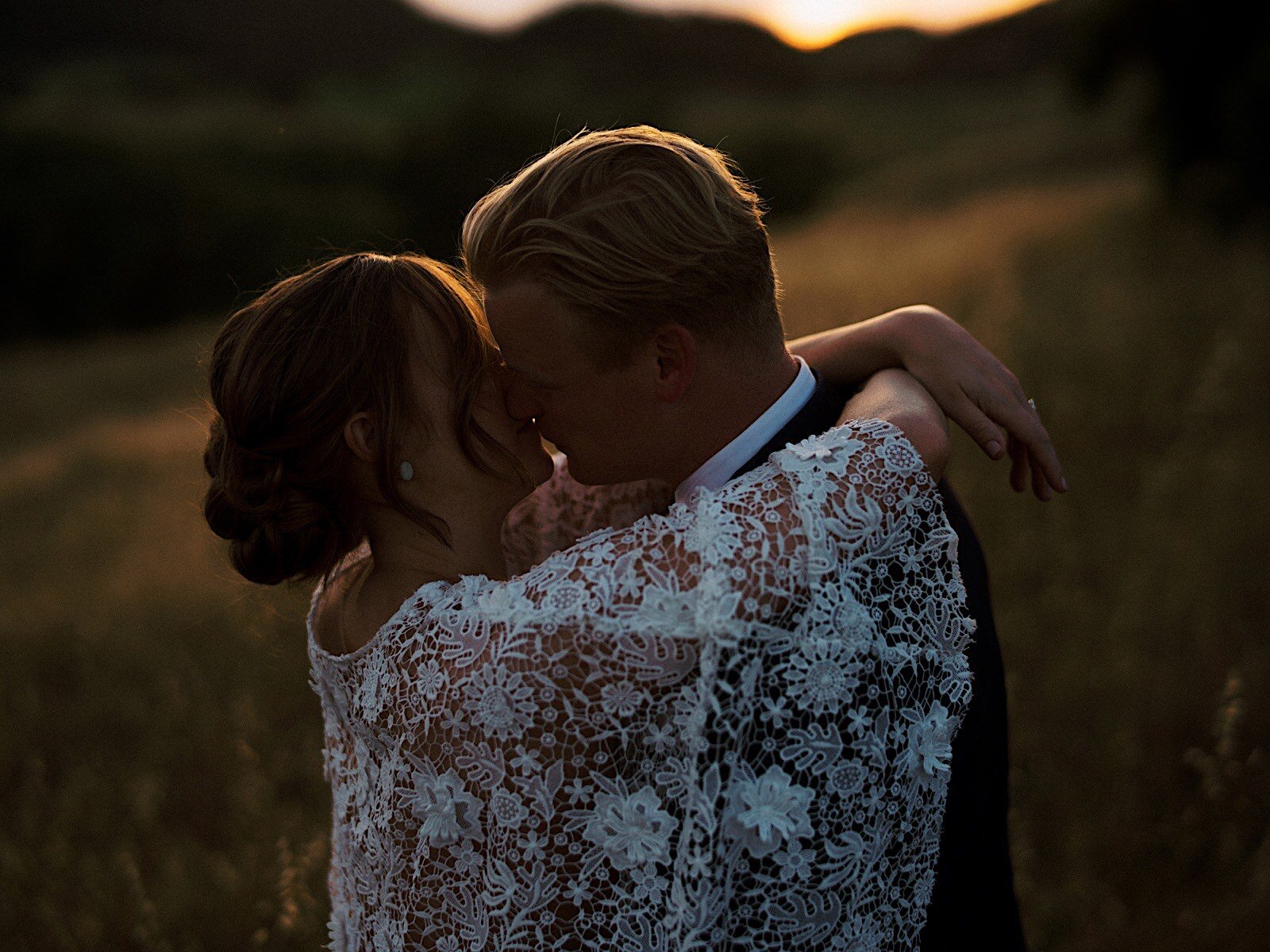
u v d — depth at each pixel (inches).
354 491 46.2
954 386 50.8
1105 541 149.7
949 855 51.3
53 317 1193.4
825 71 3348.9
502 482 47.0
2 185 1180.5
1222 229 438.3
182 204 1227.9
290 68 3240.7
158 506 291.9
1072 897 91.4
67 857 111.6
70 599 212.4
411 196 1309.1
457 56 3496.6
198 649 167.0
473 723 40.4
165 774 129.4
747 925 40.6
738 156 1756.9
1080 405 204.7
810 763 39.3
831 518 39.9
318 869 95.8
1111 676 117.5
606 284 41.5
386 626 43.6
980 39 3043.8
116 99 2311.8
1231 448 173.0
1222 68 490.3
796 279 398.6
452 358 45.0
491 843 41.1
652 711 39.7
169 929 96.7
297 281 45.2
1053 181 831.7
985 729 52.0
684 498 48.9
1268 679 111.3
